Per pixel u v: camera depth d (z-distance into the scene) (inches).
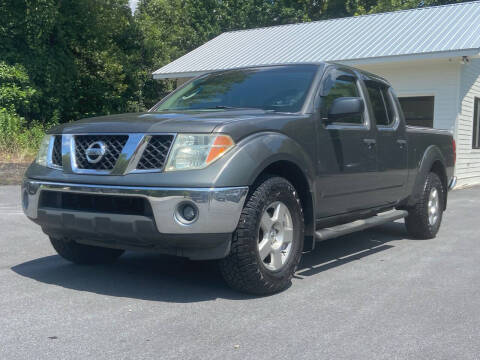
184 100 218.4
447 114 570.3
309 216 186.4
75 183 162.7
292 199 173.9
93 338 130.7
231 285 165.5
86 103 908.6
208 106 206.8
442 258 231.5
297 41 715.4
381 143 229.0
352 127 210.5
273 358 121.2
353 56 589.6
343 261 223.9
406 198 258.5
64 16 799.1
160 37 1116.5
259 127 166.9
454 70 562.6
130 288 175.6
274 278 167.9
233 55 725.9
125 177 154.6
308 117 187.5
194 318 147.0
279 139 169.6
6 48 703.7
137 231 152.7
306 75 206.2
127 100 966.4
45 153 178.7
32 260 212.4
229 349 125.7
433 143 281.6
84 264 205.8
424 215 270.2
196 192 148.3
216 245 155.6
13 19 687.7
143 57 998.4
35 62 723.4
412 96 591.5
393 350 127.5
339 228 201.0
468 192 533.0
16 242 243.9
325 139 192.9
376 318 150.3
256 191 161.5
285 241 173.3
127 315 148.5
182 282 184.2
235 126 159.5
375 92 242.4
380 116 240.1
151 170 153.3
